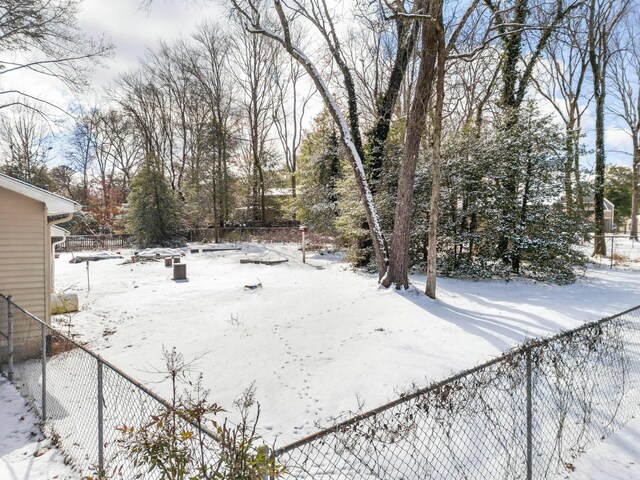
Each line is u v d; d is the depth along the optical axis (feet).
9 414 17.62
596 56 63.46
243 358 22.67
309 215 82.64
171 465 7.14
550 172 43.55
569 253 42.60
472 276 44.80
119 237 104.37
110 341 27.35
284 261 65.41
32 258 25.08
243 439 6.82
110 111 130.21
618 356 18.06
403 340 23.32
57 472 13.02
